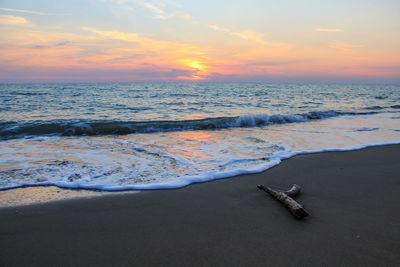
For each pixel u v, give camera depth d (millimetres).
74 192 3533
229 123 10281
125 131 8680
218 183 3975
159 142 6961
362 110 15969
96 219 2799
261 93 35562
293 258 2154
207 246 2324
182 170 4516
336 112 14000
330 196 3520
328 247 2316
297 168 4754
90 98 22906
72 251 2225
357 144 6824
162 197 3418
